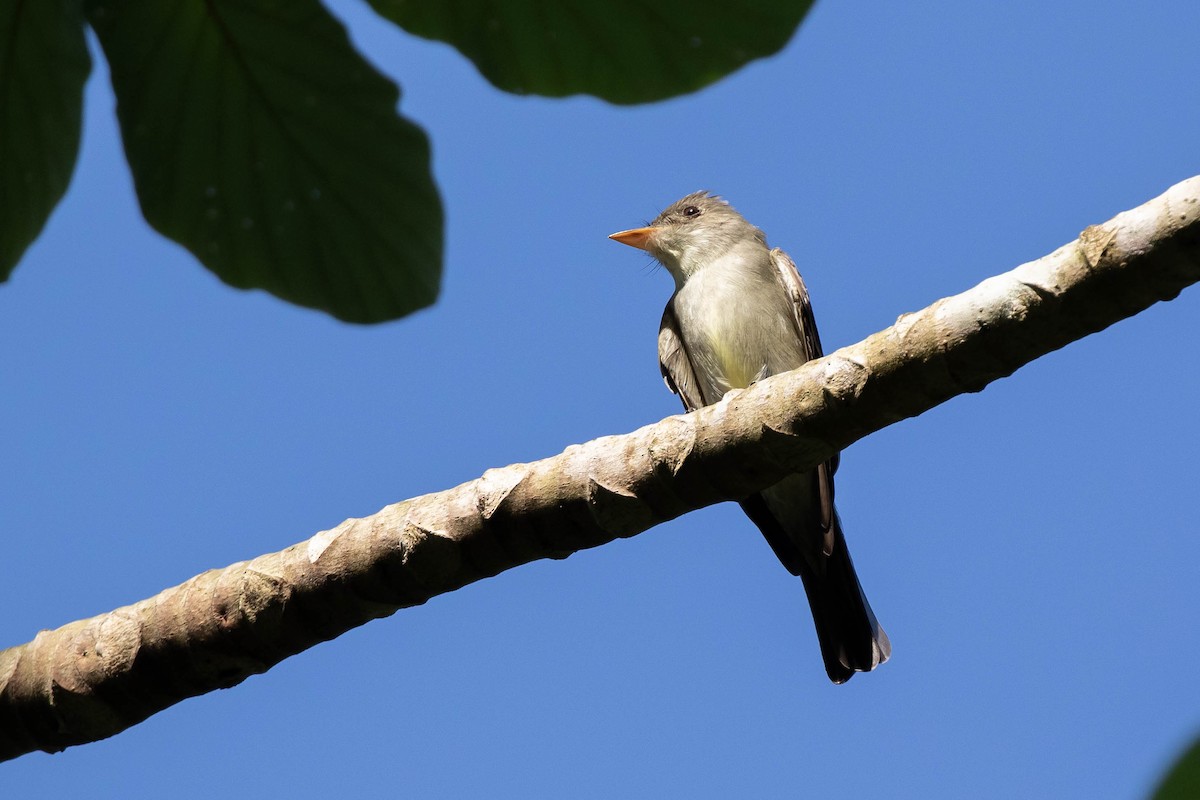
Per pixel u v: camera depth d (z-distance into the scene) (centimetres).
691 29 394
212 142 430
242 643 599
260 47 416
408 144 430
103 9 410
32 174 430
